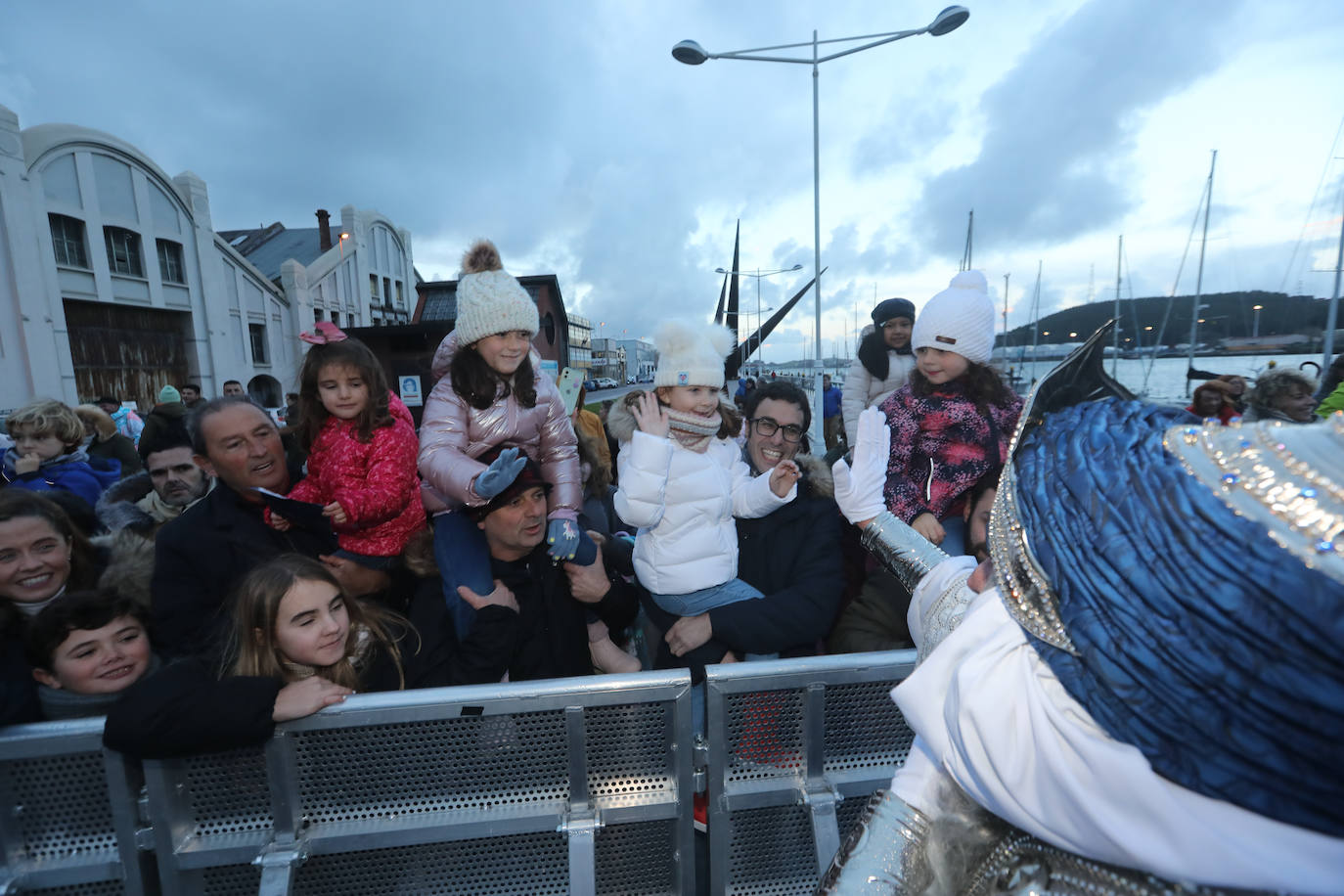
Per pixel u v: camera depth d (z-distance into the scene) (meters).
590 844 1.35
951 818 0.61
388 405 1.95
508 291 2.07
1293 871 0.38
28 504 1.63
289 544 1.88
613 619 1.98
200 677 1.35
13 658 1.41
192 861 1.31
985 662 0.52
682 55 12.89
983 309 2.09
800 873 1.50
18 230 15.43
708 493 1.87
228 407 1.85
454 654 1.75
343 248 29.61
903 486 2.11
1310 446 0.40
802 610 1.79
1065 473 0.54
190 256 20.89
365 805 1.35
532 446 2.26
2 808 1.28
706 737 1.46
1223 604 0.40
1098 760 0.44
